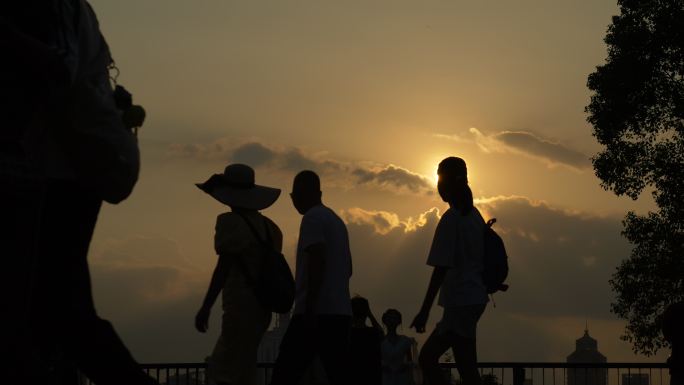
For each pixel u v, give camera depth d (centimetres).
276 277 852
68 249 307
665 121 4022
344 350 809
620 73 3994
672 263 3922
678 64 3941
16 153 260
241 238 851
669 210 4025
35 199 264
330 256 812
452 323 798
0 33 256
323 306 802
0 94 256
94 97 305
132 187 322
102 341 305
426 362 809
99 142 304
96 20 323
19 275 261
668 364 632
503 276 802
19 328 262
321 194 859
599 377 1664
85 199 312
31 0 278
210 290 852
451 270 799
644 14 4000
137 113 331
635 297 4009
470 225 800
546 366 1666
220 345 861
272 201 879
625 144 4081
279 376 813
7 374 258
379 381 1130
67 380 318
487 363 1666
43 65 265
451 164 798
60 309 301
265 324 872
